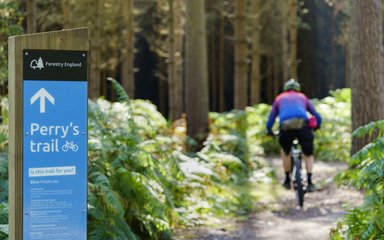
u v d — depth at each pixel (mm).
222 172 10453
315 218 8219
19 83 3775
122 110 7730
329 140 14656
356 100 9758
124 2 19094
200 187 8711
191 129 12703
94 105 7492
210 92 37406
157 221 6387
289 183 9406
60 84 3859
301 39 35000
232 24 33250
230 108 38281
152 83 38094
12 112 3803
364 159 5551
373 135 9586
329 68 35531
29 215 3822
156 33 30812
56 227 3885
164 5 21828
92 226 5746
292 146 9117
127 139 7051
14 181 3785
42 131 3830
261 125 15922
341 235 5953
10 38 3809
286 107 9031
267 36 30078
